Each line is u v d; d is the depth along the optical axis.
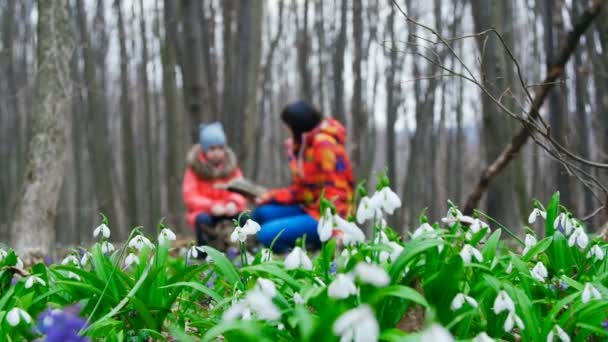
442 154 21.48
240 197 6.73
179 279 2.97
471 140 24.89
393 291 1.93
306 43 16.17
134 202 16.03
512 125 7.02
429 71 15.29
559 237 3.01
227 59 12.48
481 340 1.83
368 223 10.34
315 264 3.27
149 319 2.85
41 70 5.71
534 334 2.34
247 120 11.34
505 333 2.64
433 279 2.20
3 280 2.97
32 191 5.67
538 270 2.70
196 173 6.75
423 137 15.30
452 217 2.74
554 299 2.77
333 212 2.05
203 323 2.86
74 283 2.78
